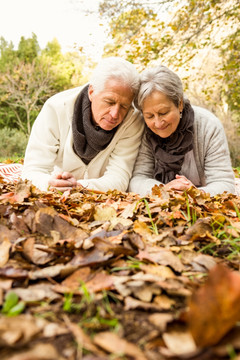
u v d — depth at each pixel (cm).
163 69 230
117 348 68
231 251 134
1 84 1822
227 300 68
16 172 350
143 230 143
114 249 112
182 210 187
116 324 79
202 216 178
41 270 101
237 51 768
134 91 235
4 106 1908
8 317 76
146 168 287
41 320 76
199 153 269
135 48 646
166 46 631
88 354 68
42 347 67
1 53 2062
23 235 129
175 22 663
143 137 285
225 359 66
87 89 266
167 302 89
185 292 91
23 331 69
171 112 232
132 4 623
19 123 1833
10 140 1458
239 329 70
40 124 276
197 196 217
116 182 266
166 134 244
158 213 181
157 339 70
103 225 155
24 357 62
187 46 631
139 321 80
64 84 2042
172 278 100
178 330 74
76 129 262
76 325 76
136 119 273
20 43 2072
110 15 643
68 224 138
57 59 2178
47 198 202
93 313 83
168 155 262
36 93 1773
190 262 116
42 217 137
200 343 68
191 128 256
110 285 94
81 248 114
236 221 184
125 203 210
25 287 95
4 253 108
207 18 650
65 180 239
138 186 267
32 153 273
